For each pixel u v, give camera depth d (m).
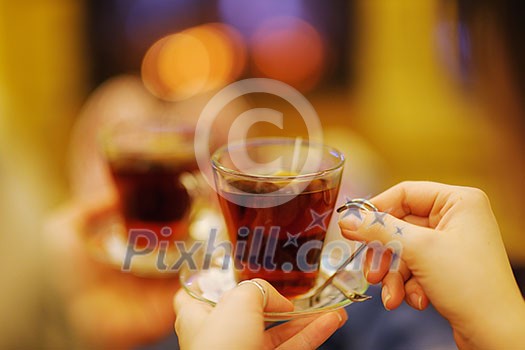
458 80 1.12
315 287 0.62
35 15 1.72
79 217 0.83
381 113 1.43
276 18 1.88
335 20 1.73
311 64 1.70
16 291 0.81
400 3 1.61
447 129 1.11
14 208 0.91
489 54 0.79
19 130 1.21
